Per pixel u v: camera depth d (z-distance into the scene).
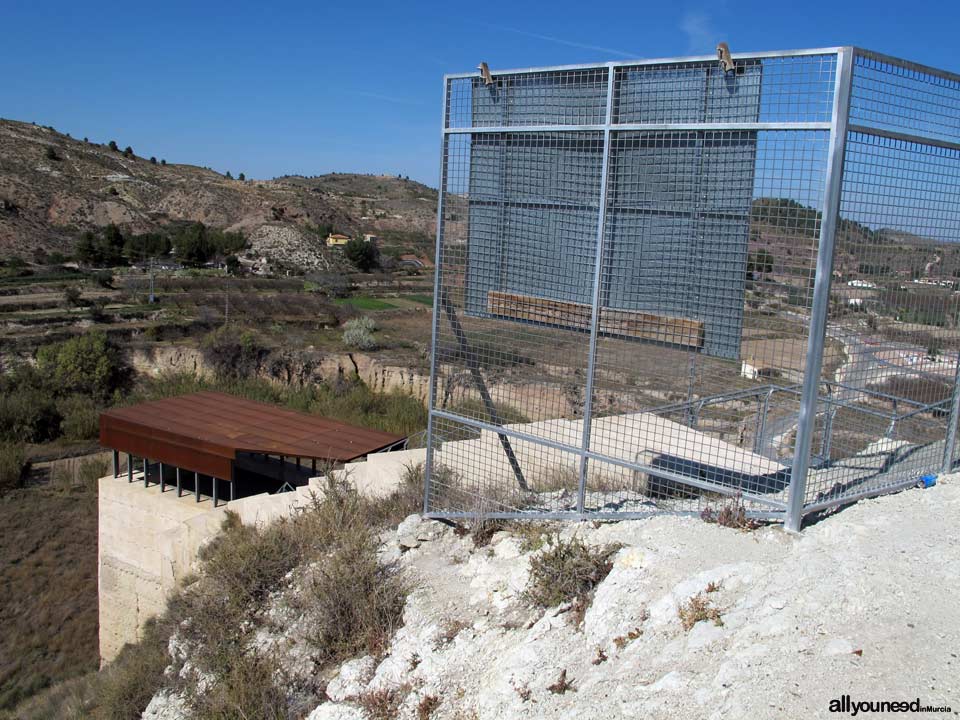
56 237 78.81
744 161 4.70
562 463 7.44
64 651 16.42
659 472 5.45
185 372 36.00
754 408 9.84
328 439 18.45
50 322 39.53
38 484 26.12
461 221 6.34
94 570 20.06
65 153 109.19
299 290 57.16
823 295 4.45
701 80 4.90
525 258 5.96
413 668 5.05
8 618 17.48
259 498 11.16
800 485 4.76
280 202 112.12
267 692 5.66
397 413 29.88
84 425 31.17
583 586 4.96
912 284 5.03
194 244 70.44
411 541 6.64
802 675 3.35
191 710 6.03
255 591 7.28
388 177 191.25
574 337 8.09
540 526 6.02
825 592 3.89
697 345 5.03
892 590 3.80
